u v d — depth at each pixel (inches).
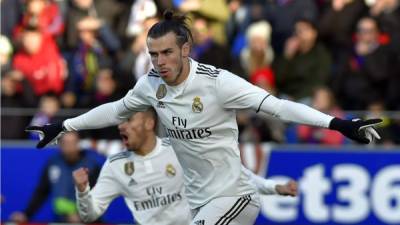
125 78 682.8
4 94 668.1
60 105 681.6
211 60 684.7
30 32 700.0
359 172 617.3
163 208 432.5
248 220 360.8
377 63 663.1
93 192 427.8
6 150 634.2
